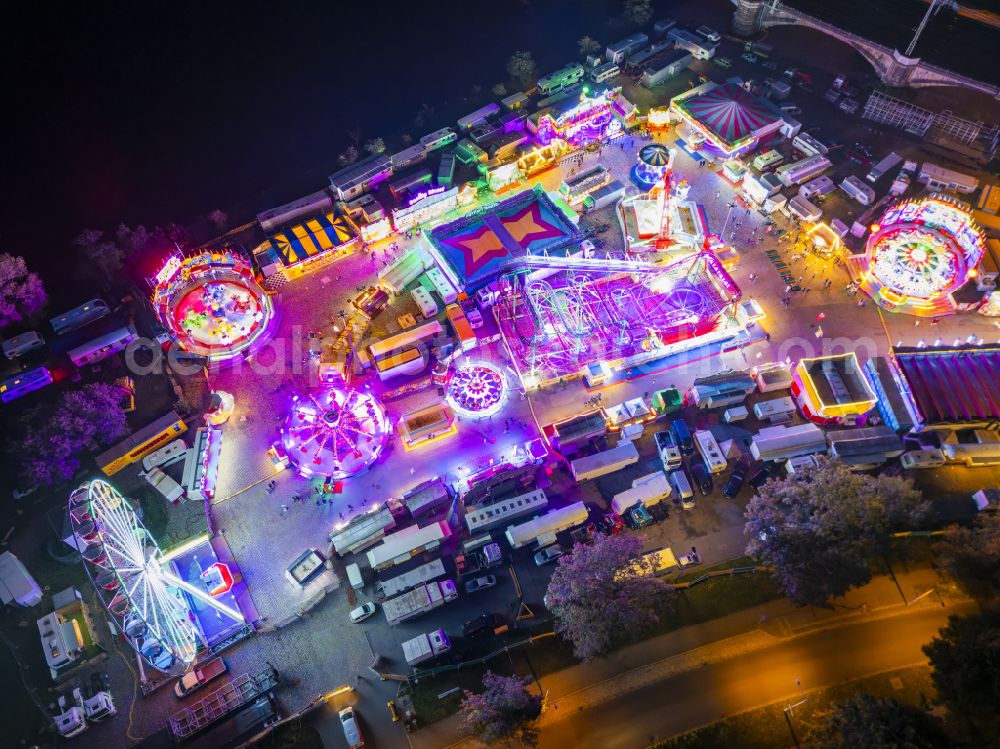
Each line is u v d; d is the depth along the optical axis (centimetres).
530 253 13550
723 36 16812
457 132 15538
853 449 11100
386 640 10169
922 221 13100
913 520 9825
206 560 10894
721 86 15288
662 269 13012
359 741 9312
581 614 9362
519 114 15688
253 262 13912
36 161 15512
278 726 9606
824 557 9500
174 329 12562
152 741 9681
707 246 12950
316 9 17725
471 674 9769
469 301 13175
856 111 15350
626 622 9269
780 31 16675
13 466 11894
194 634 10106
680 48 16412
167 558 10869
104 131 15900
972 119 15000
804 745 9006
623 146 15288
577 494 11244
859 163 14650
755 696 9381
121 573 9844
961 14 16288
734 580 10300
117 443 11988
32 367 12781
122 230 13975
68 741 9719
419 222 14312
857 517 9688
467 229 13838
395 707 9619
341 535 10781
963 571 9419
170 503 11512
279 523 11262
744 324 12612
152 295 13575
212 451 11888
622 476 11388
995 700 8081
